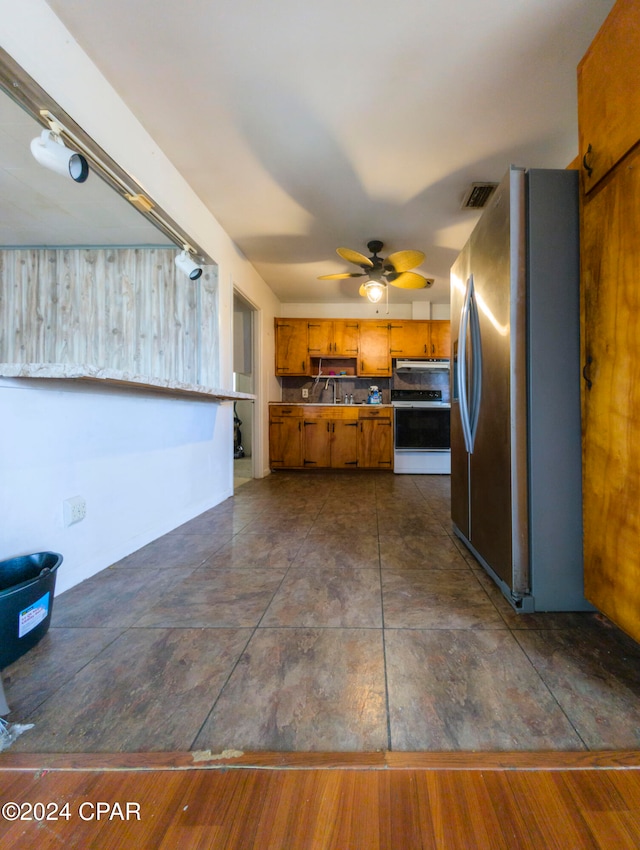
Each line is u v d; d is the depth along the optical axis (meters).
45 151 1.41
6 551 1.24
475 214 2.68
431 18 1.31
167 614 1.28
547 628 1.18
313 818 0.61
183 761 0.71
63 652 1.06
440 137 1.90
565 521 1.26
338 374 4.98
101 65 1.49
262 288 4.12
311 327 4.80
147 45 1.41
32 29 1.22
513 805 0.63
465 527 1.92
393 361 4.87
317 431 4.60
